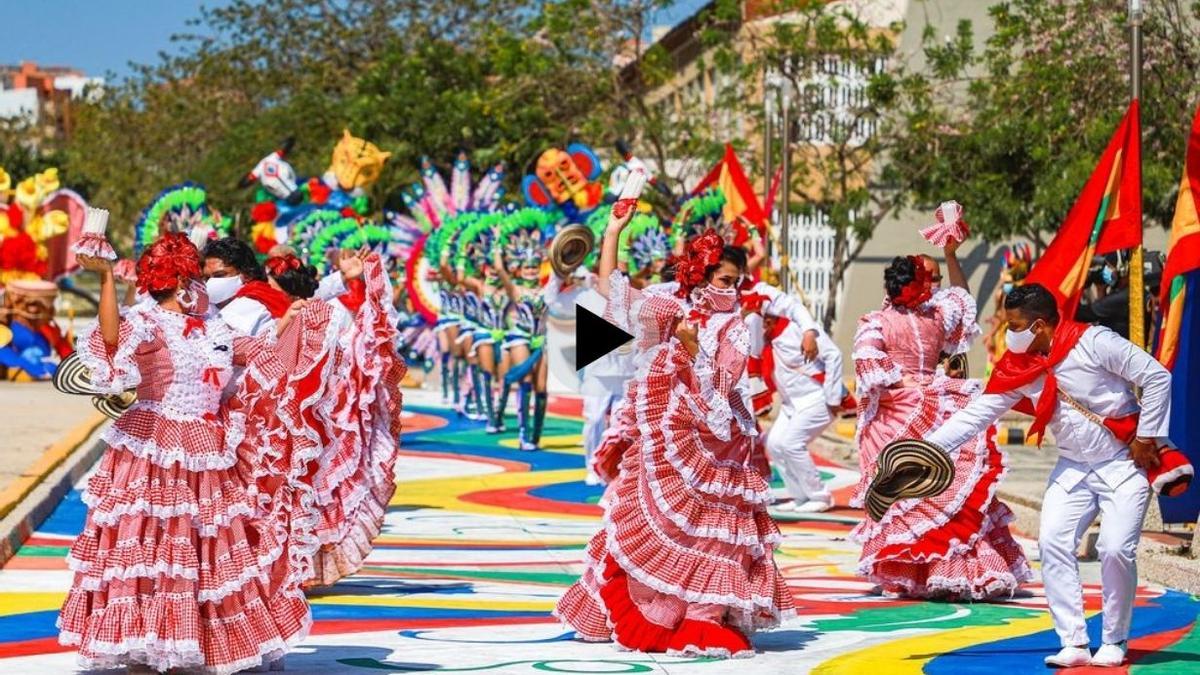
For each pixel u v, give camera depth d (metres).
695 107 32.94
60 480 15.07
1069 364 7.87
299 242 25.89
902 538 10.26
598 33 34.53
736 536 8.16
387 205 39.50
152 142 57.91
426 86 39.72
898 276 10.59
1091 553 12.07
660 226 22.11
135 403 7.27
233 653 7.21
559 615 8.59
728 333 8.16
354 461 10.20
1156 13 22.17
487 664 7.93
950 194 26.11
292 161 43.84
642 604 8.25
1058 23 24.30
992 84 26.48
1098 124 23.02
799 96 29.95
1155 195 21.64
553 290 13.41
